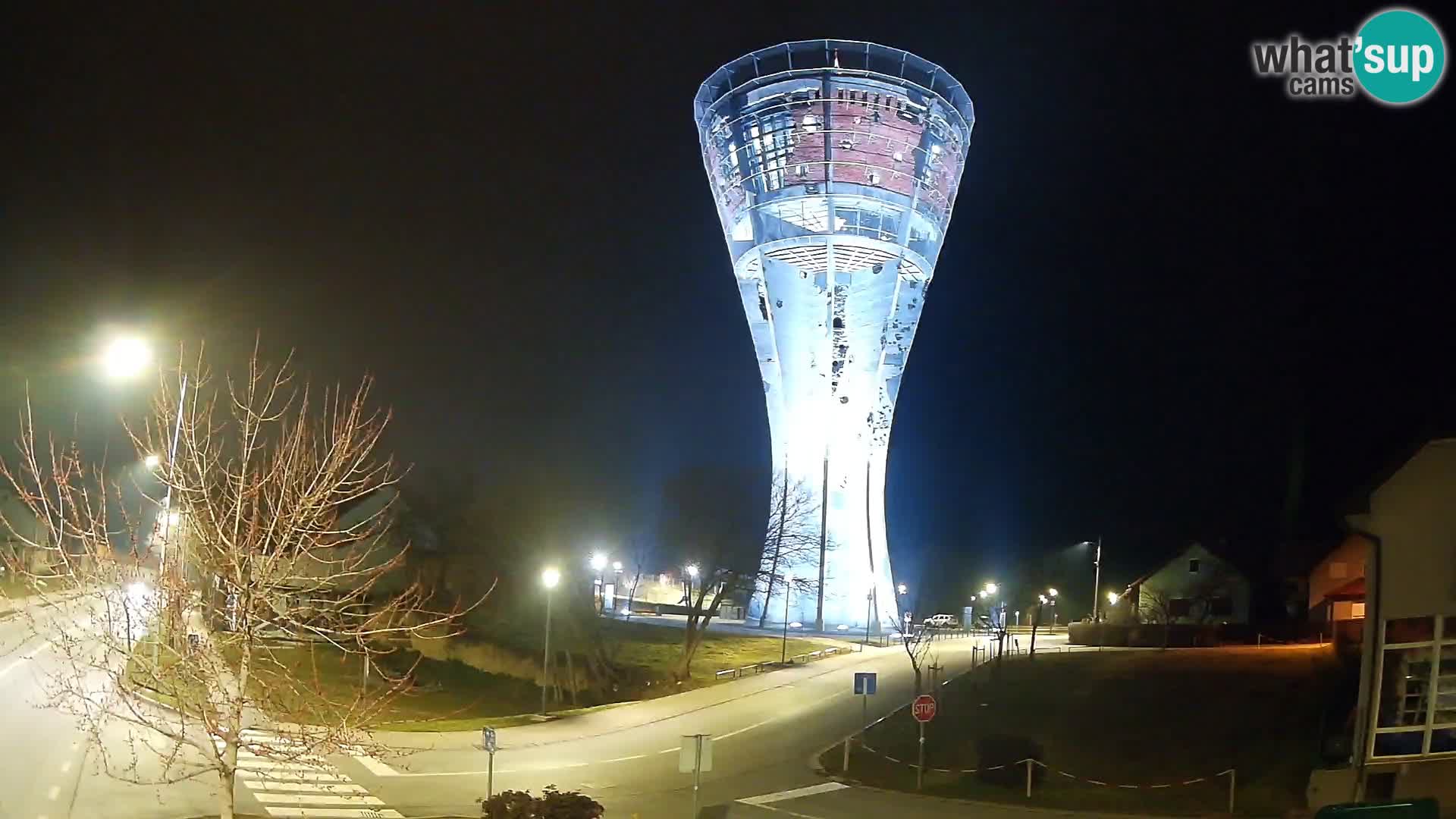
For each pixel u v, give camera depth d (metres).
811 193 59.09
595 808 16.55
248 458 12.85
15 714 25.47
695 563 57.91
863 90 60.12
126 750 23.36
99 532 13.30
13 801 19.38
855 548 61.34
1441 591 15.51
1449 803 15.54
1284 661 42.22
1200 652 48.06
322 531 13.36
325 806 20.83
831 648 55.06
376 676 37.31
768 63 61.41
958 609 103.94
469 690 39.34
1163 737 30.03
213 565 12.16
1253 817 22.02
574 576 46.41
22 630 30.86
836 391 60.19
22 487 16.61
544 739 30.92
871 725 35.25
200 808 19.69
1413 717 15.73
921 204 60.69
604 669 44.12
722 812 22.89
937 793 25.34
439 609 43.47
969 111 64.00
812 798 24.78
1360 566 52.22
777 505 59.94
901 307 60.69
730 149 61.81
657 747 30.89
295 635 14.35
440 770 25.53
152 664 13.59
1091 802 23.98
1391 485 15.71
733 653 53.06
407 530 44.19
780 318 60.56
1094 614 79.75
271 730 15.82
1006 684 40.78
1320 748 24.72
